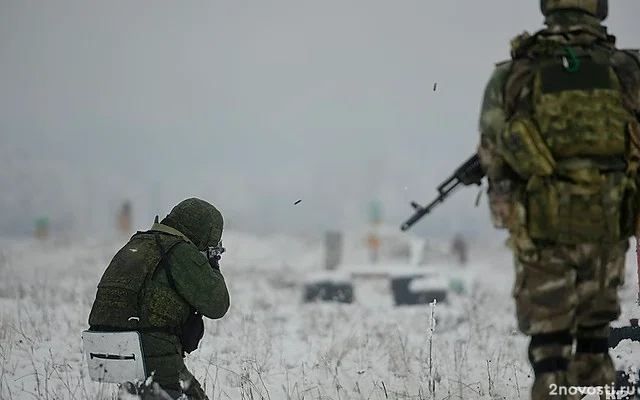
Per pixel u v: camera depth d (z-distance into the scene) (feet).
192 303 69.56
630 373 65.21
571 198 54.34
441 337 121.80
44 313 119.75
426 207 65.26
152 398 66.59
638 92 57.26
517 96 56.39
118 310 68.59
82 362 88.07
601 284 55.62
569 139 54.49
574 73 55.88
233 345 103.14
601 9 58.54
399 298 245.45
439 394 78.43
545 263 55.16
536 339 55.67
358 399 77.36
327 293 230.48
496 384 80.94
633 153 55.47
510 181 56.13
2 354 91.56
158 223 73.46
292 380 85.87
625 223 55.47
